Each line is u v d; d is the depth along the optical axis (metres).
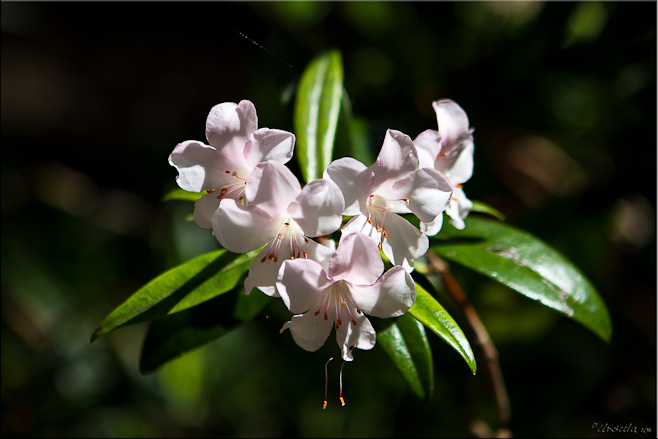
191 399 0.84
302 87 0.60
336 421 0.79
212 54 1.21
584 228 0.74
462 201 0.56
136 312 0.55
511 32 0.79
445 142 0.56
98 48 1.21
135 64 1.21
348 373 0.78
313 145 0.59
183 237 0.86
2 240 0.95
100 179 1.13
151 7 1.18
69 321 0.90
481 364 0.61
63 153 1.14
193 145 0.54
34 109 1.16
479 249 0.59
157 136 1.15
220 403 0.85
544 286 0.58
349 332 0.53
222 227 0.52
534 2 0.81
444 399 0.74
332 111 0.60
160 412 0.86
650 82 0.74
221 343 0.85
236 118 0.54
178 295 0.55
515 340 0.74
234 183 0.54
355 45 0.90
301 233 0.53
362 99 0.79
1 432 0.83
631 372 0.75
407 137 0.53
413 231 0.54
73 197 1.09
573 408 0.74
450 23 0.81
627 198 0.78
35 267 0.93
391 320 0.56
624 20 0.73
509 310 0.73
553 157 0.87
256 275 0.53
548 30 0.74
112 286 0.97
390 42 0.82
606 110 0.79
